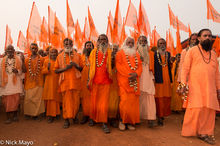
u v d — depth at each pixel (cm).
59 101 468
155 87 432
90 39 634
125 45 410
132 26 503
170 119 506
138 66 395
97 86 387
